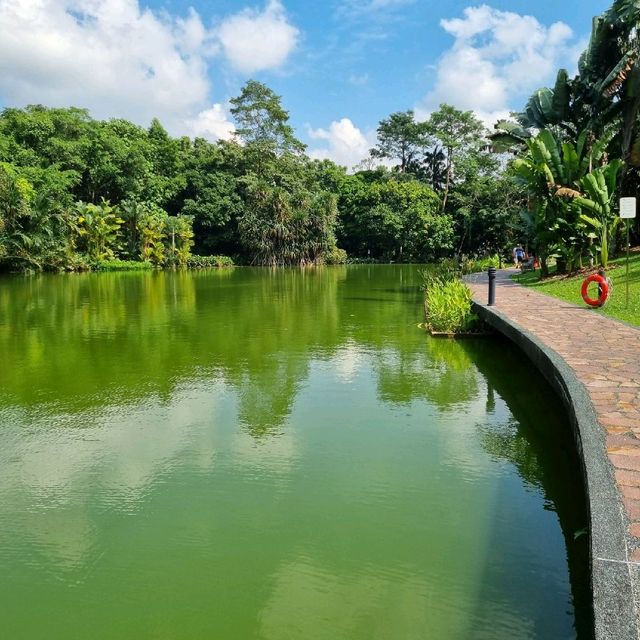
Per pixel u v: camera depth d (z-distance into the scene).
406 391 6.83
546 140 15.40
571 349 6.41
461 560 3.31
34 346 9.65
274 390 6.90
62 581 3.18
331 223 45.94
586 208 14.88
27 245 30.31
